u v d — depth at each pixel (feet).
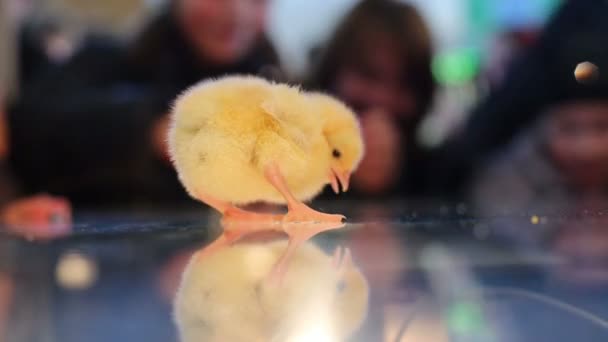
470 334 0.95
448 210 2.05
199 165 1.48
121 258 1.19
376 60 3.36
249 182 1.49
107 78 3.43
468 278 1.16
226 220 1.54
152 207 3.05
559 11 3.41
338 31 3.40
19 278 1.11
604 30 3.29
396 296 1.07
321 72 3.38
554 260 1.24
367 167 3.22
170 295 1.01
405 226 1.49
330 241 1.30
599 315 1.05
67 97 3.36
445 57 4.07
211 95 1.48
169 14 3.24
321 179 1.53
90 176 3.27
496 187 3.53
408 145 3.55
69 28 3.79
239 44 3.21
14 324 0.86
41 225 1.74
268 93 1.49
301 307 0.96
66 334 0.82
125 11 4.01
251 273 1.10
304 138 1.47
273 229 1.41
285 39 3.79
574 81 3.31
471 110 3.77
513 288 1.13
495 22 4.08
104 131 3.26
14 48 3.77
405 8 3.47
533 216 1.65
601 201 2.61
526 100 3.49
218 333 0.83
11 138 3.36
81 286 1.07
